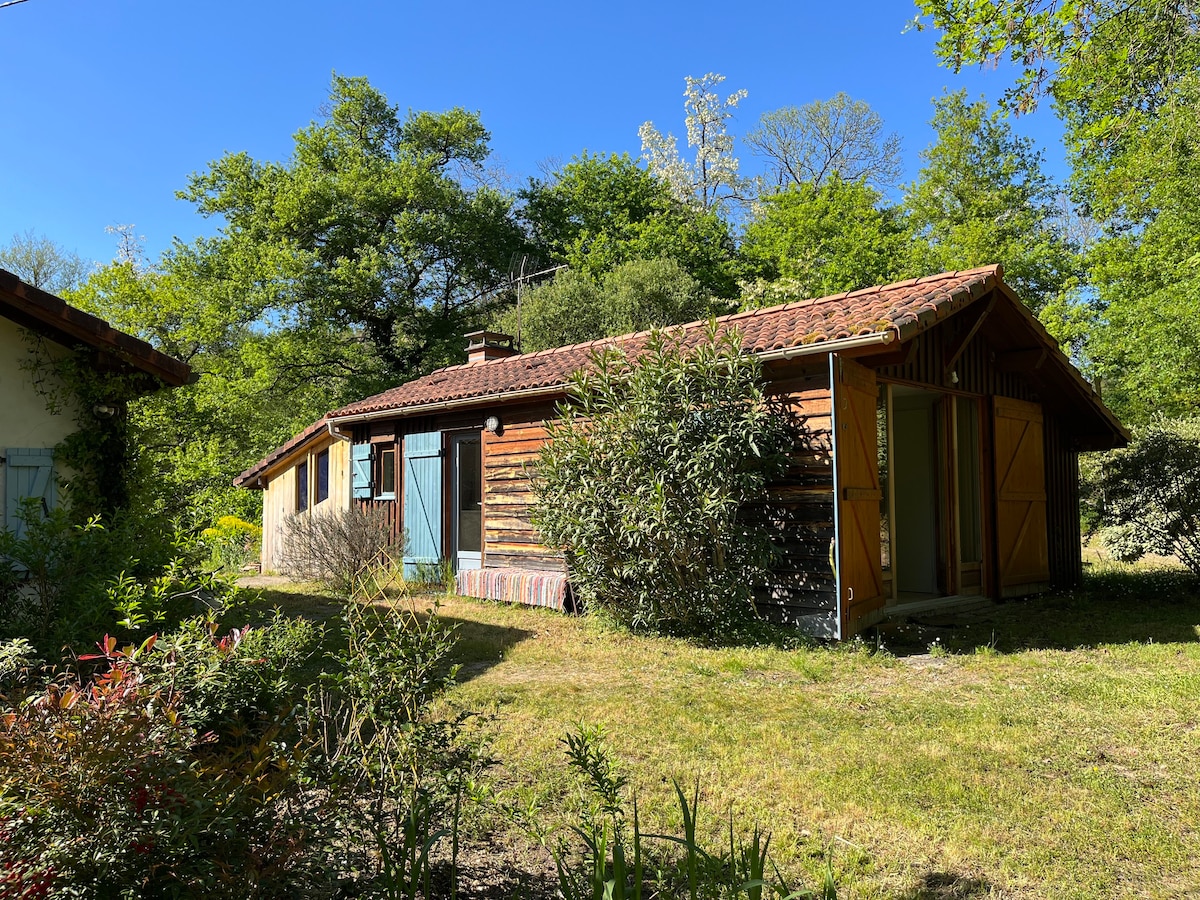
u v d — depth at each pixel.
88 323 6.41
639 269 26.06
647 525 6.95
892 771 4.00
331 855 2.57
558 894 2.87
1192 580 10.40
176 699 2.45
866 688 5.66
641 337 10.17
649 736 4.64
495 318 29.22
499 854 3.22
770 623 7.48
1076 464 11.76
